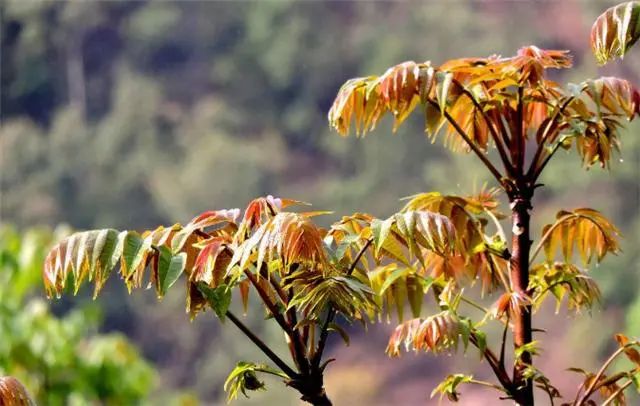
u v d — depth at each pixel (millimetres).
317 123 38281
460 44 36062
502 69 2361
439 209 2463
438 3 37750
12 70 40531
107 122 38156
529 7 35750
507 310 2373
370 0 39719
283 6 40562
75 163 36281
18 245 5383
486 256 2537
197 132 37781
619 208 24812
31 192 35688
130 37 41562
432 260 2590
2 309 5293
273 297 2199
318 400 2088
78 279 2068
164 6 41844
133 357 5625
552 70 26938
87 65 41094
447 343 2248
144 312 29969
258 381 2117
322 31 40000
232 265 2002
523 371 2332
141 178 35844
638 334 20016
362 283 2113
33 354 5324
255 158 35562
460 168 29719
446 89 2275
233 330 28516
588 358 22031
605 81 2355
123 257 2057
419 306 2576
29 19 40625
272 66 39594
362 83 2371
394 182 33031
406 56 37094
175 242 2104
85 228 35469
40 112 40656
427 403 26109
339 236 2191
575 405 2369
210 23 41500
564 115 2486
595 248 2547
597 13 33844
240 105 39594
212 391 28812
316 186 34906
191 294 2143
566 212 2523
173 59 41312
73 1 40719
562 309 23078
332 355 28094
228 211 2156
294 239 1969
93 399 5480
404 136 33344
